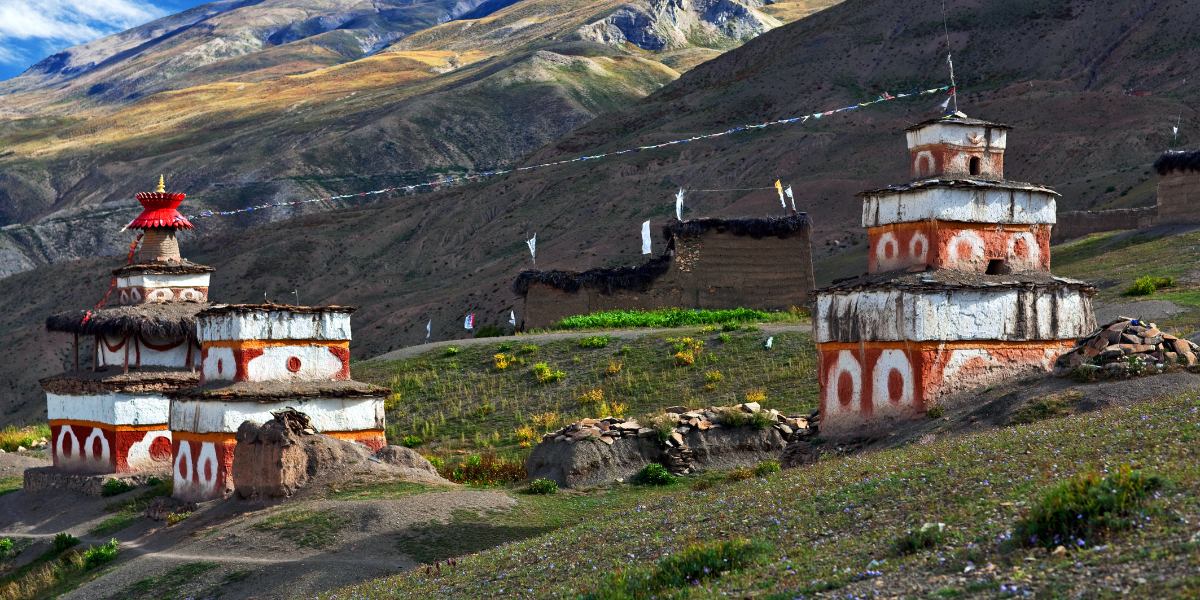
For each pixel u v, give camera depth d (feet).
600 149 490.49
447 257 402.52
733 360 127.95
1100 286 140.15
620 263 298.76
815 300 83.20
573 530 62.28
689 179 392.47
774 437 94.99
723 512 55.93
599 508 77.36
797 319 152.76
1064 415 64.39
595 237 351.67
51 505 108.06
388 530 70.79
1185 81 398.21
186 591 65.62
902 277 76.54
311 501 80.43
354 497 79.56
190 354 121.39
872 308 76.48
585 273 173.58
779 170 371.76
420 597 53.01
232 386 97.04
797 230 171.63
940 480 50.52
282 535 72.18
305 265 417.69
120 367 119.14
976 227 79.36
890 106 462.19
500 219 418.92
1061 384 69.82
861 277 83.51
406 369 149.48
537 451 94.22
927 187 78.13
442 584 54.85
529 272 174.40
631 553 51.57
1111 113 338.13
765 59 567.18
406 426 127.95
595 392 125.08
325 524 72.69
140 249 125.29
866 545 43.27
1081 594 32.63
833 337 80.38
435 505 75.31
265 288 401.70
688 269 172.04
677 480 88.94
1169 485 39.88
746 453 93.91
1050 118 348.38
